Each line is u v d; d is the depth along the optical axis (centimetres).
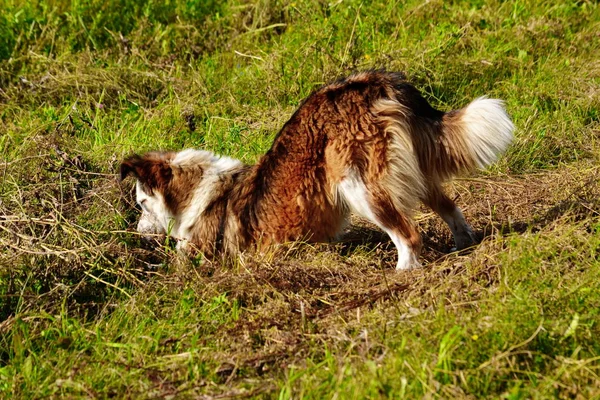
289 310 597
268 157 709
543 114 964
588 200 740
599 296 544
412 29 1156
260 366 530
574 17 1183
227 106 1019
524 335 502
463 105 1002
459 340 497
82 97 1045
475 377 475
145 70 1120
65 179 828
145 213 769
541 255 605
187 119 979
